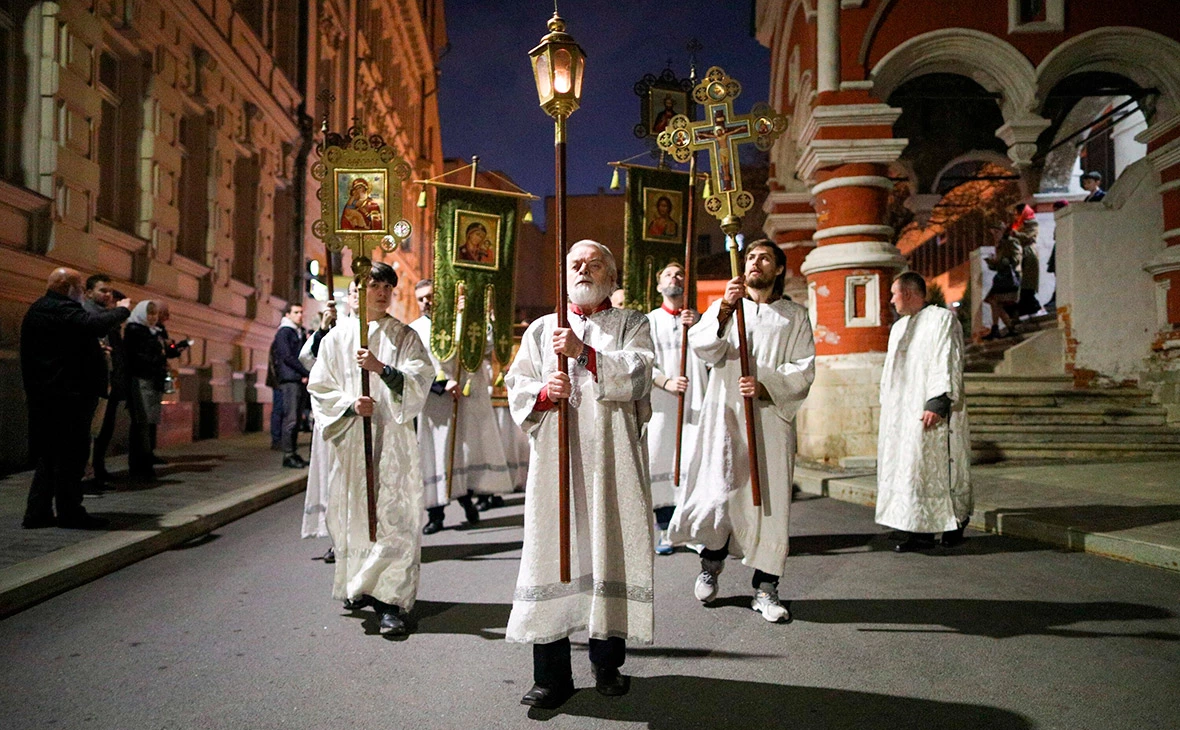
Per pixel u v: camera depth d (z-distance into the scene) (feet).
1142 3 36.45
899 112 36.09
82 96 31.73
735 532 14.78
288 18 59.26
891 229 36.83
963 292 68.23
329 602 15.75
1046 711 10.25
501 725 10.07
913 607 14.94
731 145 14.99
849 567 18.30
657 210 23.72
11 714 10.41
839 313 36.65
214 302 45.09
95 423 27.30
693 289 18.15
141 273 37.29
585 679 11.71
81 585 16.80
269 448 40.45
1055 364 40.65
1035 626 13.66
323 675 11.84
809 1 39.04
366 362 13.75
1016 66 36.58
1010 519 21.65
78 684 11.46
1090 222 39.27
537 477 10.93
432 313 23.59
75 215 31.42
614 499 10.88
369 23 83.15
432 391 24.25
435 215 23.61
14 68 29.48
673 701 10.77
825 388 36.45
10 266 27.53
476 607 15.53
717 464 14.94
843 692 10.97
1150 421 37.22
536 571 10.60
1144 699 10.57
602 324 11.44
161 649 12.98
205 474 30.53
